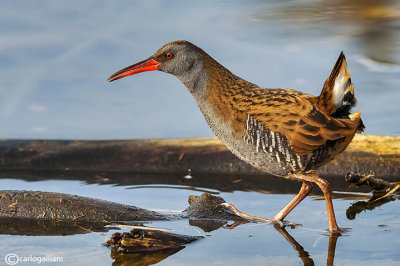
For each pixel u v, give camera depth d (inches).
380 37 665.0
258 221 378.0
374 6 751.1
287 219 380.2
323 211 394.3
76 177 480.1
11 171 500.7
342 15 736.3
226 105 372.2
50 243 338.6
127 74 405.7
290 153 351.6
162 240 334.3
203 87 381.7
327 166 475.2
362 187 442.9
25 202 375.2
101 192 438.0
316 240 345.4
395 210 394.0
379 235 351.9
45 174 490.3
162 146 500.1
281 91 364.2
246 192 437.1
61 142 510.0
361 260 317.7
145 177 479.5
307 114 345.4
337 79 339.3
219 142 496.7
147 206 405.7
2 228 358.3
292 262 315.6
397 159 469.1
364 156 472.7
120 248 327.9
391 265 310.8
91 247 333.4
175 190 443.2
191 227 366.6
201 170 490.3
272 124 349.4
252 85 378.0
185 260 318.0
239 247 335.6
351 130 343.3
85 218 370.0
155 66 398.9
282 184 455.5
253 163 370.3
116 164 500.1
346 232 357.1
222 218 381.1
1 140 514.6
